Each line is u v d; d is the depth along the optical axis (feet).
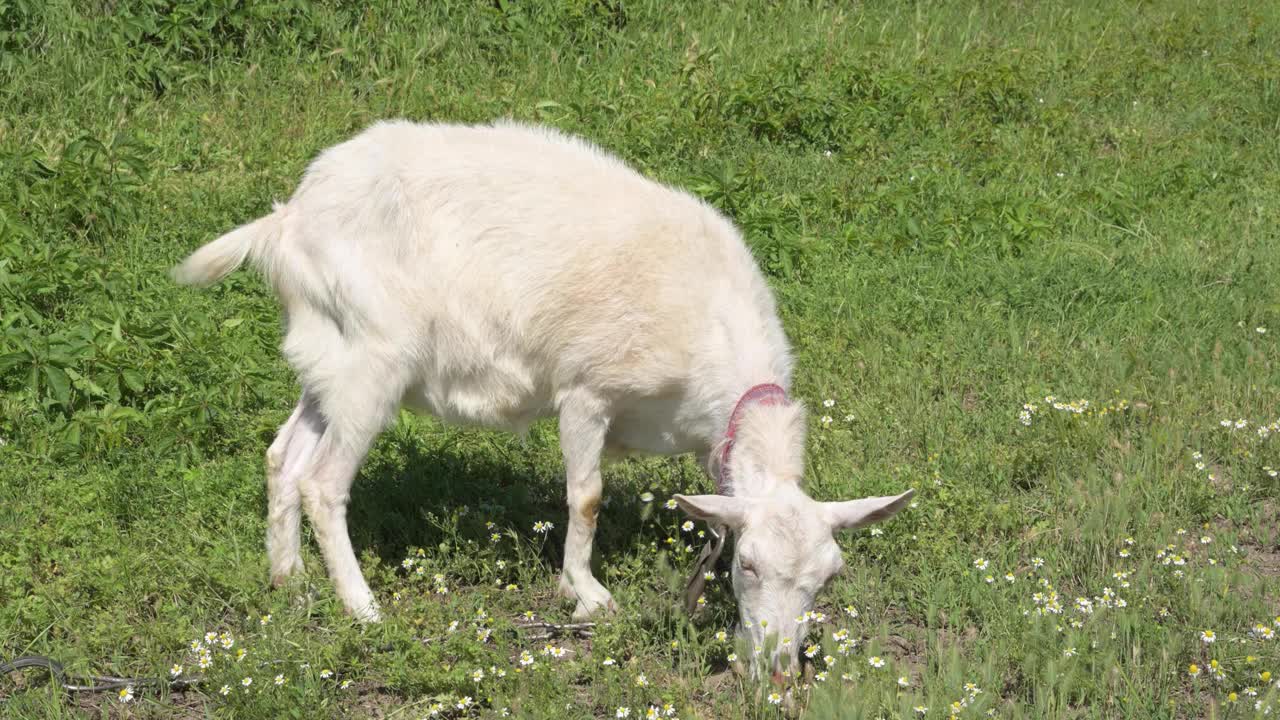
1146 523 23.31
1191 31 59.26
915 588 21.59
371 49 44.24
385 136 20.65
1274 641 19.62
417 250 19.92
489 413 20.94
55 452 23.18
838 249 35.09
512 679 18.19
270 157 36.19
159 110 38.45
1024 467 25.71
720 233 20.93
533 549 22.43
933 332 31.73
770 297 21.30
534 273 19.81
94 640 18.43
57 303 27.76
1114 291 33.78
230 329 27.86
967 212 37.65
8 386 24.77
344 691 18.13
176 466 23.26
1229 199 40.86
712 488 24.29
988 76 48.29
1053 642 18.90
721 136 40.73
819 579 17.31
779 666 17.02
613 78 44.24
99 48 40.27
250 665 17.57
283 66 42.14
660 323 19.74
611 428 21.21
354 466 20.44
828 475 24.53
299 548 21.03
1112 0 63.77
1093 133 46.19
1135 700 18.19
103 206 31.40
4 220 28.55
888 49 51.67
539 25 47.73
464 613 20.01
